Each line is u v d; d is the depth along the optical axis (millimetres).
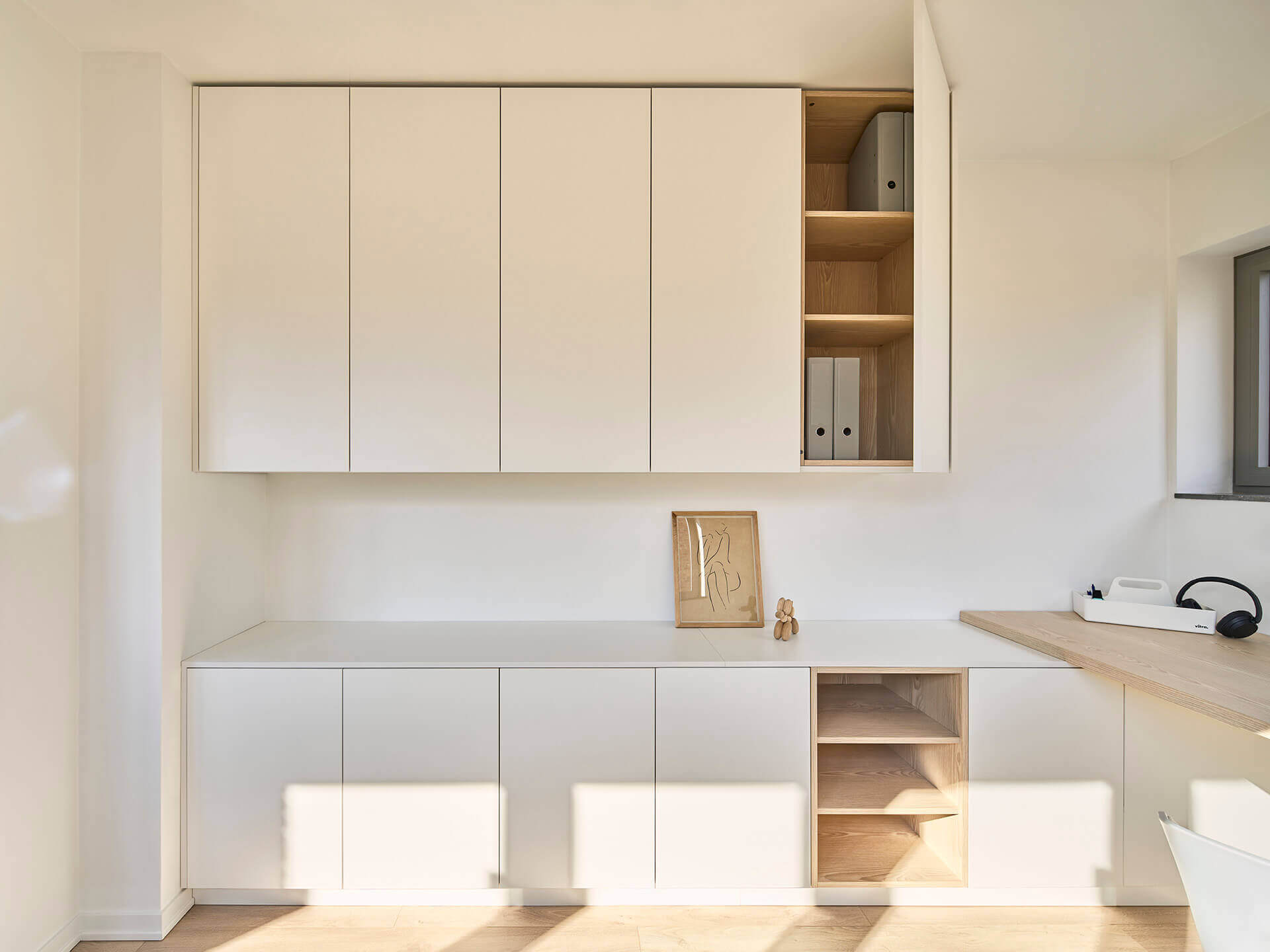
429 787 2115
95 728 2033
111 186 2057
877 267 2652
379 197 2236
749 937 2021
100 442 2045
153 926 2014
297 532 2629
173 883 2078
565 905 2174
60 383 1975
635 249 2256
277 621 2631
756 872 2121
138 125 2061
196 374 2215
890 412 2564
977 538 2662
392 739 2117
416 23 1937
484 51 2074
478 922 2090
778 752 2121
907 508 2664
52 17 1895
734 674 2119
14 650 1806
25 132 1849
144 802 2025
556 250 2252
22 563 1835
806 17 1920
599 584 2646
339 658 2156
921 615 2664
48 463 1929
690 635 2459
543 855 2119
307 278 2230
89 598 2039
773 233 2258
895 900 2174
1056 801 2115
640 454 2258
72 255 2023
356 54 2084
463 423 2248
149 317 2051
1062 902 2166
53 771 1935
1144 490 2641
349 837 2115
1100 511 2650
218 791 2117
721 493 2652
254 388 2225
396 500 2633
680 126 2256
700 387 2260
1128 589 2510
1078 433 2646
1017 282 2646
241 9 1873
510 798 2117
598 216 2252
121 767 2029
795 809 2119
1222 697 1619
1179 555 2604
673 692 2119
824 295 2654
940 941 2008
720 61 2131
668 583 2652
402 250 2240
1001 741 2113
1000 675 2113
